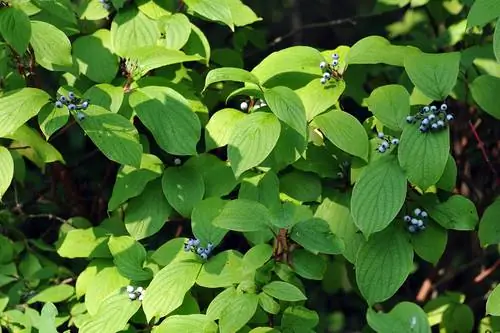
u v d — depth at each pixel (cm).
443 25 252
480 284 259
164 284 216
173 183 225
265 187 223
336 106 227
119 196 225
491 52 235
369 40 225
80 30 237
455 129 251
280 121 222
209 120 227
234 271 216
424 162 216
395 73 252
